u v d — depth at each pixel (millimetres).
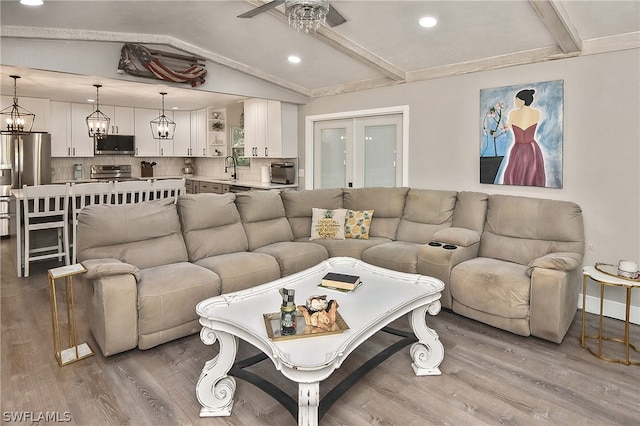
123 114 8164
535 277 3080
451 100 4621
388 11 3527
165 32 4383
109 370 2699
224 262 3545
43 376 2611
